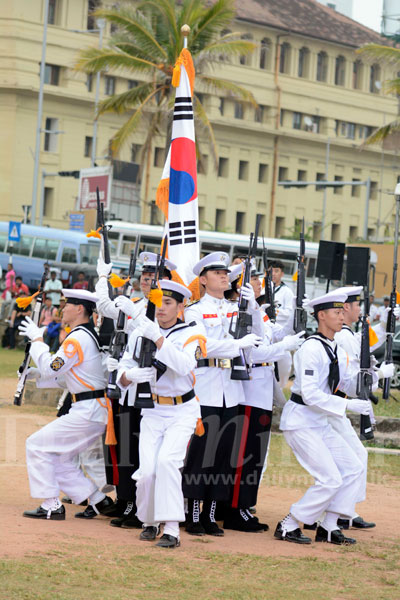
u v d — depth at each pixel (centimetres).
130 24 6250
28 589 1191
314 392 1555
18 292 5953
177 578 1289
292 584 1305
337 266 2545
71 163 11462
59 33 11188
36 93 11050
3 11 10912
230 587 1269
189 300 1806
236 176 12838
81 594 1191
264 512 1819
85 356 1602
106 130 11731
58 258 8275
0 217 11038
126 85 11838
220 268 1639
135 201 10631
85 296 1625
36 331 1625
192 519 1598
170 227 1977
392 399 3572
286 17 13212
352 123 13912
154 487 1476
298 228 12244
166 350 1439
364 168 14125
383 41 13825
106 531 1549
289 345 1622
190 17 6206
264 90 12888
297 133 13238
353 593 1282
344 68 13738
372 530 1714
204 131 6725
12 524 1532
